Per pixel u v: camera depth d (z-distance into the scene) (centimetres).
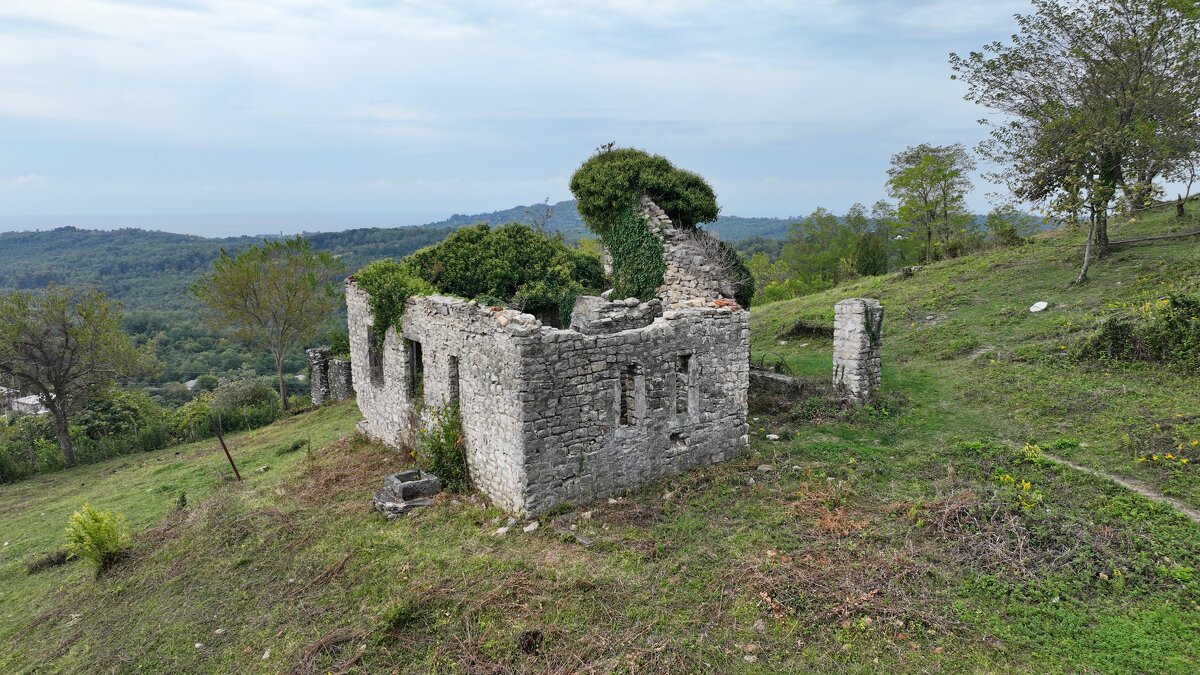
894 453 1341
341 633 890
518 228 1848
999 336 1972
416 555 1065
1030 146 2331
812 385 1730
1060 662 738
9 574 1416
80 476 2603
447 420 1335
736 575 928
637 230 2006
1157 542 920
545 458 1130
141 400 3884
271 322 3631
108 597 1141
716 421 1348
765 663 770
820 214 6153
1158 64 2117
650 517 1128
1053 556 905
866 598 847
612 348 1186
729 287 1889
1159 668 716
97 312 3225
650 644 811
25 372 2958
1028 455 1216
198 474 2020
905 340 2152
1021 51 2338
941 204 3769
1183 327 1509
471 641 842
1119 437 1253
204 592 1085
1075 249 2591
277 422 2958
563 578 952
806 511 1105
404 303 1530
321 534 1203
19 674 956
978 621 805
